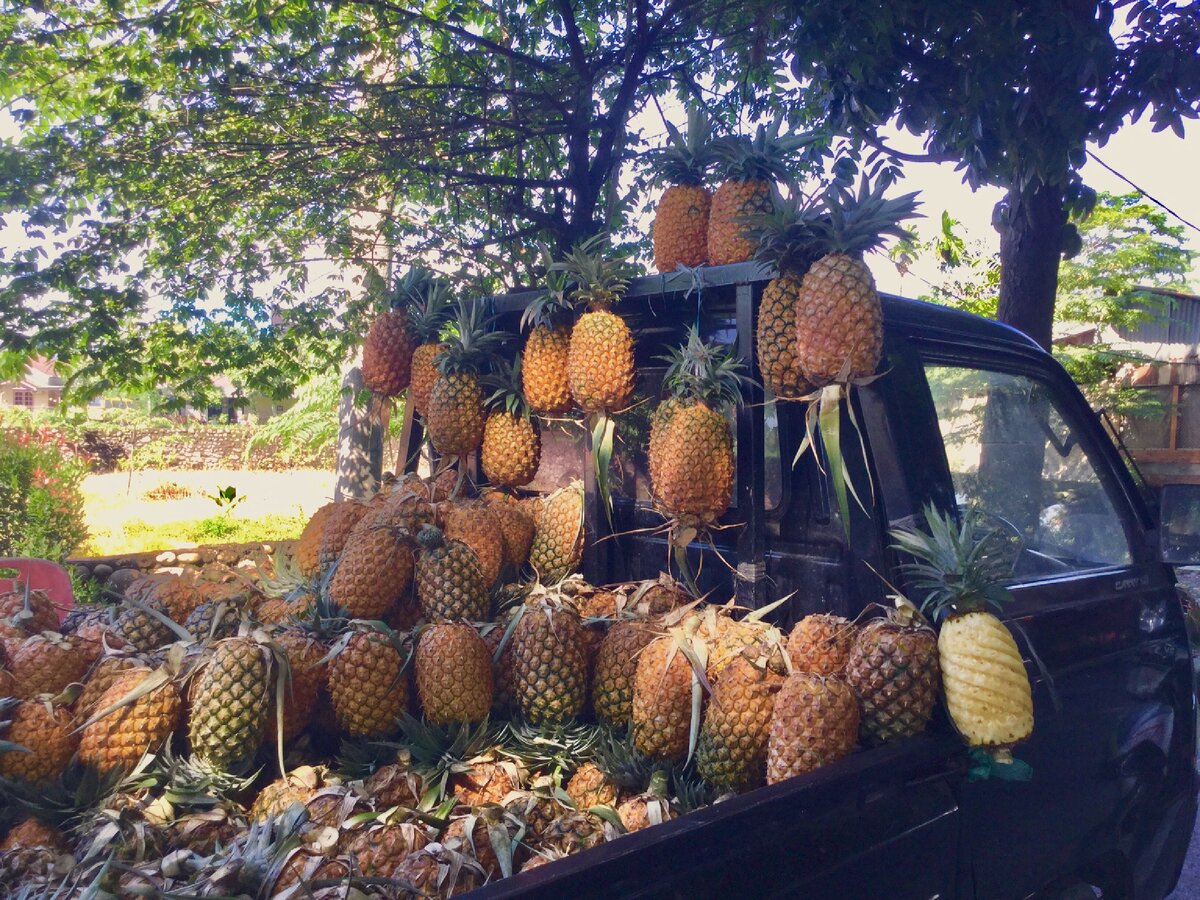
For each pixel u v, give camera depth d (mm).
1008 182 6547
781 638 2428
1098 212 15969
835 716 2143
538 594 2723
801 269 2611
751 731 2271
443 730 2422
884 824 2139
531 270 8430
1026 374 3266
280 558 3537
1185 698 3635
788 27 7246
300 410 18078
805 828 1939
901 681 2209
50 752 2139
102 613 2932
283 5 7559
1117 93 5742
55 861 1907
